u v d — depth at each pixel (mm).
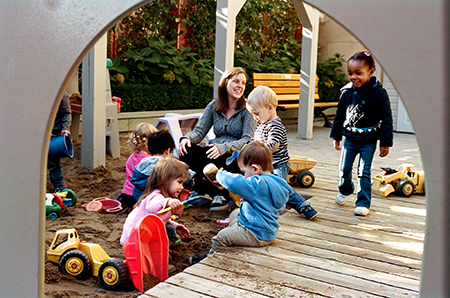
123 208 3994
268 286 2365
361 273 2602
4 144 1513
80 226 3484
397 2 1020
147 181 3305
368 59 3732
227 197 4145
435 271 1021
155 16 9586
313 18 8234
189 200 4230
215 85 6125
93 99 5016
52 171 4281
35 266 1521
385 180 4660
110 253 3002
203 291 2270
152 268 2691
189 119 5684
